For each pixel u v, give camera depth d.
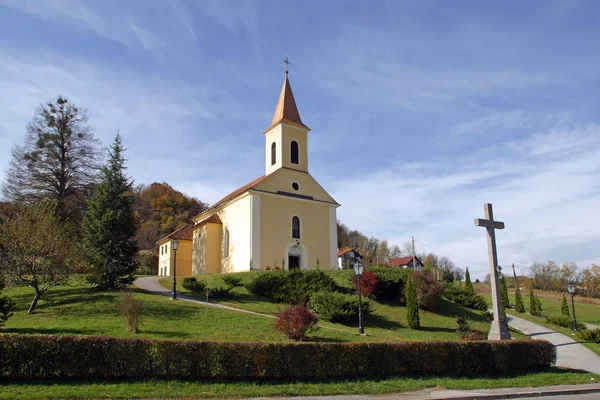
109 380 10.33
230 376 11.14
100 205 24.44
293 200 37.34
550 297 64.88
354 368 12.30
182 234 45.38
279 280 25.30
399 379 12.31
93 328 15.61
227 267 38.00
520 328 31.41
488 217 18.34
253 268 33.69
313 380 11.66
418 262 81.12
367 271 29.11
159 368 10.75
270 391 10.45
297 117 40.38
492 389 11.91
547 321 35.72
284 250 35.75
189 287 25.88
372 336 19.02
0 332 14.59
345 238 100.00
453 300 33.88
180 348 10.98
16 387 9.48
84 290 23.05
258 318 19.16
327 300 21.92
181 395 9.73
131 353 10.66
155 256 57.38
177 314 18.66
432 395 10.90
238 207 37.34
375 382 11.86
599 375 14.71
